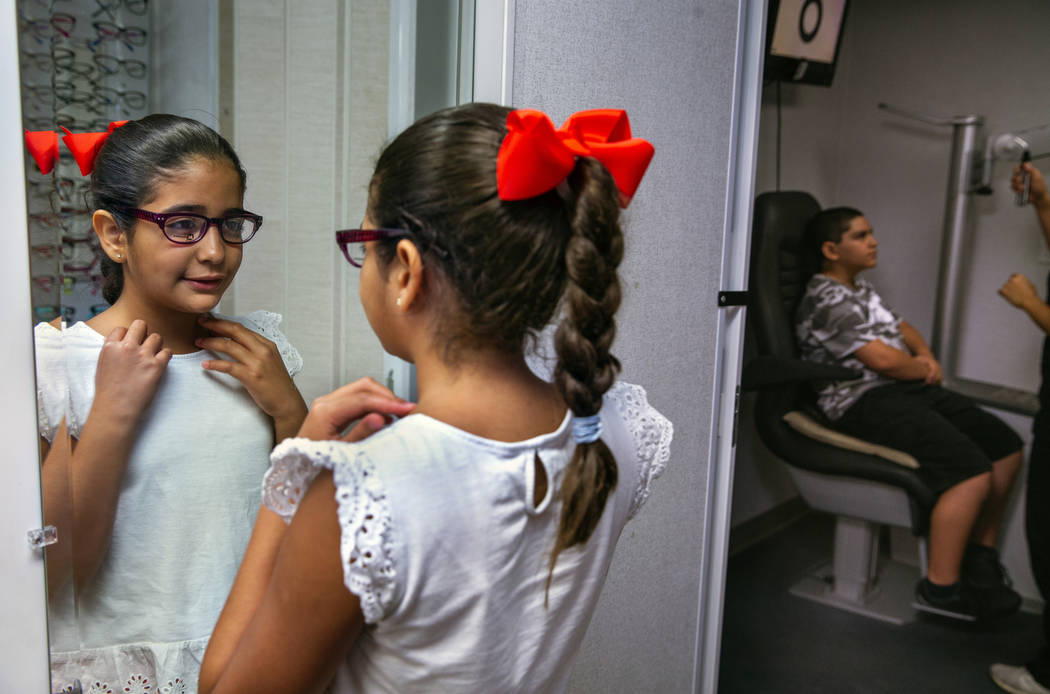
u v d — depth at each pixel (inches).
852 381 90.5
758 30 56.7
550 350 37.8
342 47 33.8
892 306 113.0
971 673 78.2
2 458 23.6
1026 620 89.4
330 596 18.6
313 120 33.3
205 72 30.1
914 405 87.0
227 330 29.2
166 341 27.8
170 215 26.6
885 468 82.2
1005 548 94.3
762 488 109.3
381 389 22.0
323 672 19.7
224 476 29.2
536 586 21.6
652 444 27.1
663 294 52.5
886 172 112.3
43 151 23.3
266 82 31.8
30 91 22.8
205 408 28.7
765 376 83.0
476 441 19.8
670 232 52.2
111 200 25.9
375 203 21.4
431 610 19.0
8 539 24.0
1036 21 98.5
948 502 83.2
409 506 18.3
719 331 58.4
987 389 101.7
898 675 77.4
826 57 96.1
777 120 102.0
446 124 20.5
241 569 21.8
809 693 73.7
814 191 113.2
